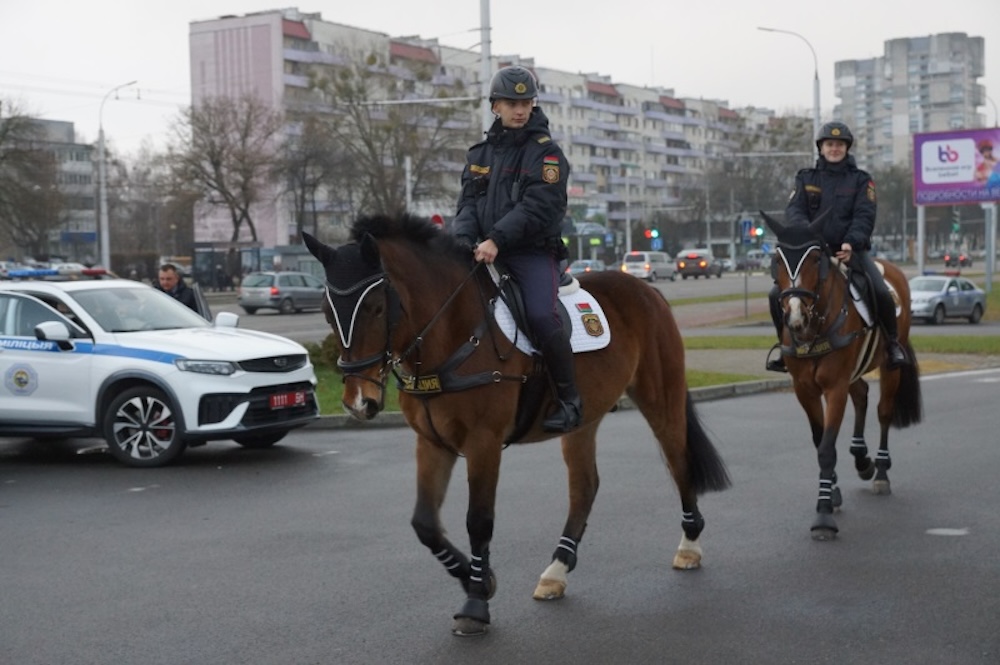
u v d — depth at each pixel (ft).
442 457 19.51
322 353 58.54
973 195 148.05
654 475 33.81
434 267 18.94
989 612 19.88
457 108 190.70
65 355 37.78
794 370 28.53
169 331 39.27
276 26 299.17
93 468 36.91
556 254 21.03
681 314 133.80
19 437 40.63
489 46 81.00
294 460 37.60
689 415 23.98
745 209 302.66
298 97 256.93
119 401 36.88
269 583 22.47
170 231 314.96
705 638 18.75
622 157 444.96
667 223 349.41
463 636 18.99
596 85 428.15
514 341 19.65
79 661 18.12
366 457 37.99
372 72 191.62
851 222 29.48
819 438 28.96
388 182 185.26
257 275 153.48
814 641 18.48
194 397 36.22
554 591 21.13
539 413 20.45
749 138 319.88
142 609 20.89
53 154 202.18
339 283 17.46
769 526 27.07
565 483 32.65
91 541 26.48
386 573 23.11
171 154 210.18
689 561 23.16
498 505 29.63
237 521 28.32
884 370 31.42
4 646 18.92
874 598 20.86
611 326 22.45
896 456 36.68
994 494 30.45
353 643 18.74
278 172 206.69
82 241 314.14
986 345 80.94
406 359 18.57
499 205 20.48
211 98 226.79
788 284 27.02
